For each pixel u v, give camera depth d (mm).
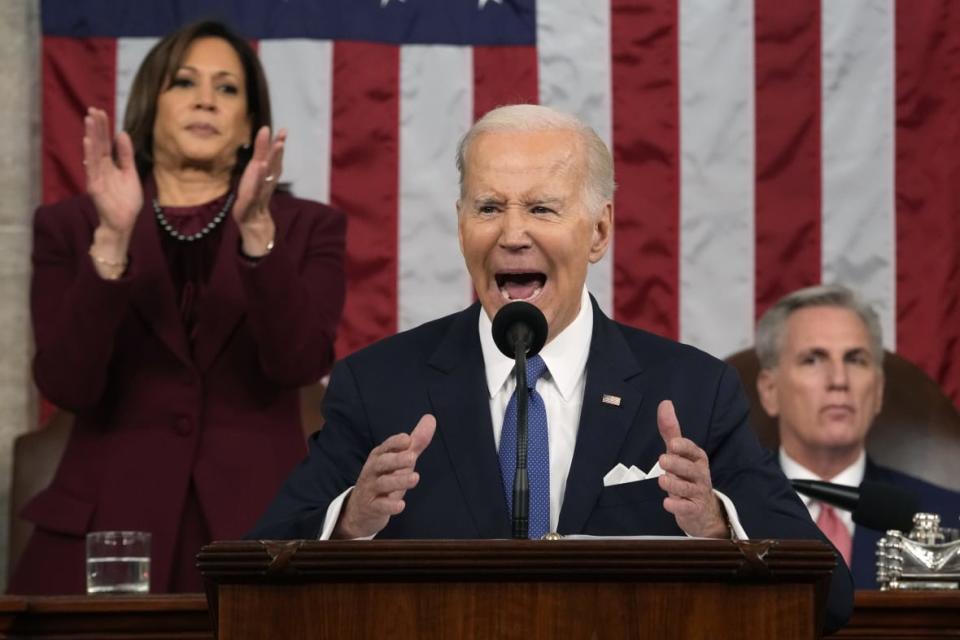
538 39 22906
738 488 11734
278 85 22656
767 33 22906
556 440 12250
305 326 16219
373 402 12352
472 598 8500
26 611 11891
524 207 12055
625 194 22750
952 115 22750
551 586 8500
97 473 16312
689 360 12523
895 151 22766
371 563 8453
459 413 12156
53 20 22594
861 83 22844
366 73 22750
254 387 16656
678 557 8461
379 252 22531
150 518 16156
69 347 15914
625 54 22906
